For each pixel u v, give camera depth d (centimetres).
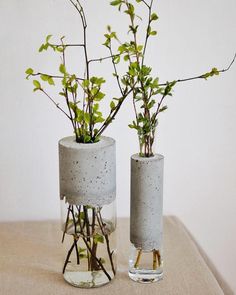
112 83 148
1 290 113
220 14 148
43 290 113
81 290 113
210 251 166
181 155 157
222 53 150
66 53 146
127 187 157
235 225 164
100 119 113
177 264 124
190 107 153
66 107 149
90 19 144
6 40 143
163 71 150
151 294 111
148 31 115
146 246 114
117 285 115
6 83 146
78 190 111
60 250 133
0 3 141
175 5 146
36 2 142
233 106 155
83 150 109
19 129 150
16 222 152
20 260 128
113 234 116
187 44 149
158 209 114
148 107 112
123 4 144
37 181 154
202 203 161
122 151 154
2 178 153
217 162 158
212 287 114
